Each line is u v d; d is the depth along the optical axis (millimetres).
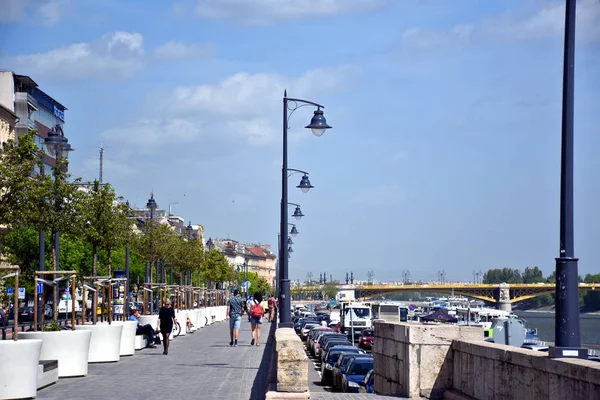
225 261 122312
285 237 30281
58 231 31000
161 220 145125
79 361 22703
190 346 37438
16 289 21094
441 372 16578
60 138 31047
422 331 16641
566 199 12812
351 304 91250
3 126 74500
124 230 38750
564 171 12891
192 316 54812
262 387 20047
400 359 17297
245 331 57031
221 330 55250
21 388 17844
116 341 28016
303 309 186625
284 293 29844
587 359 12148
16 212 26250
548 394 11781
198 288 77000
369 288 187750
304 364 15641
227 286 145625
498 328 22531
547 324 164875
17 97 89250
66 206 30891
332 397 16844
